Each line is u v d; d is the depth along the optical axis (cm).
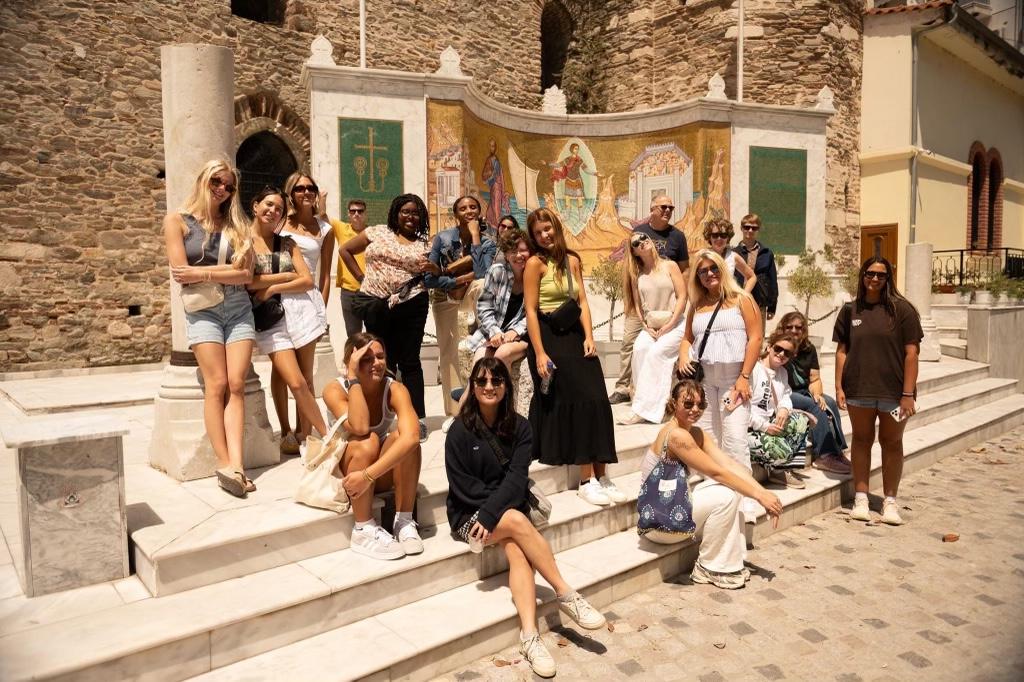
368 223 898
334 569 324
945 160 1659
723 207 1080
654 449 412
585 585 358
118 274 985
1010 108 2092
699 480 477
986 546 462
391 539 341
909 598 386
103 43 956
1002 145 2053
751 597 386
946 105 1722
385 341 468
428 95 919
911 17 1512
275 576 316
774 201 1116
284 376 423
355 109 884
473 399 350
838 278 1127
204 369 377
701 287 466
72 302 944
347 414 347
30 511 291
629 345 645
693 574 407
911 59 1521
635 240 573
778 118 1111
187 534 314
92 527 305
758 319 448
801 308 1096
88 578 305
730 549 399
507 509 335
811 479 555
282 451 460
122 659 250
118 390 731
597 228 1145
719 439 468
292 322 427
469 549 353
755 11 1434
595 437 422
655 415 557
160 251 1026
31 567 292
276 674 271
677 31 1541
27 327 906
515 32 1486
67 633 262
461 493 348
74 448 299
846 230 1540
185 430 400
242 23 1088
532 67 1522
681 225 1095
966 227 1828
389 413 361
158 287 1026
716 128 1070
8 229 888
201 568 304
